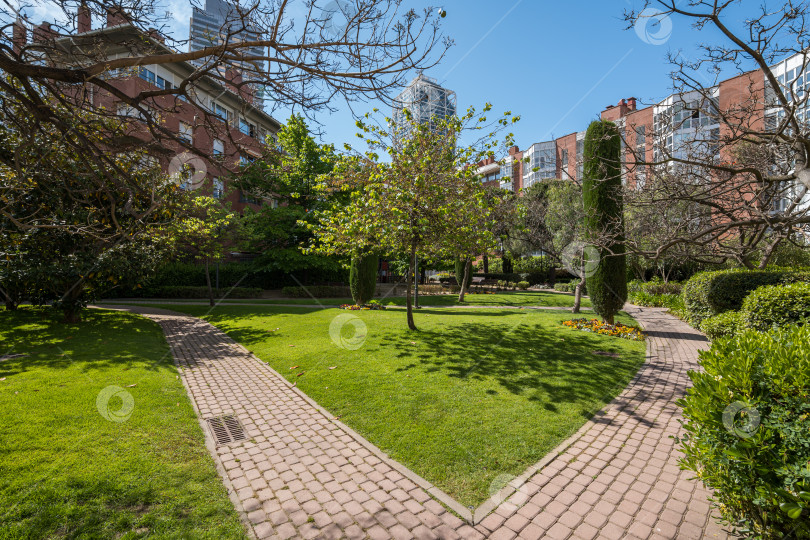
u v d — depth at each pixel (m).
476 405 4.56
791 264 14.41
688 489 2.93
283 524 2.52
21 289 9.98
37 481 2.75
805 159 5.93
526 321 10.34
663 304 14.95
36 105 2.66
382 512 2.66
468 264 16.94
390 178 7.74
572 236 13.59
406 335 8.38
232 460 3.37
